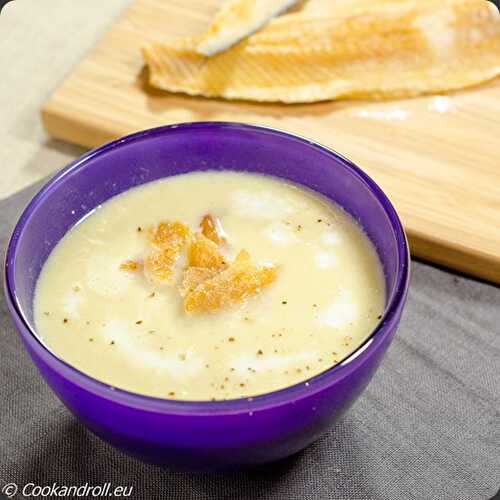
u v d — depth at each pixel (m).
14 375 0.45
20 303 0.38
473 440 0.43
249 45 0.61
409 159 0.56
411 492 0.41
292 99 0.59
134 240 0.44
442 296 0.49
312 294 0.42
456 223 0.52
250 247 0.44
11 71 0.65
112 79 0.61
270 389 0.39
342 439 0.43
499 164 0.56
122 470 0.42
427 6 0.62
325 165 0.44
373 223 0.43
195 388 0.39
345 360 0.36
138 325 0.41
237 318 0.41
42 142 0.60
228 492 0.41
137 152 0.45
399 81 0.60
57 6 0.69
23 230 0.41
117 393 0.35
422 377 0.45
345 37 0.61
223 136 0.45
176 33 0.65
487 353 0.46
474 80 0.60
